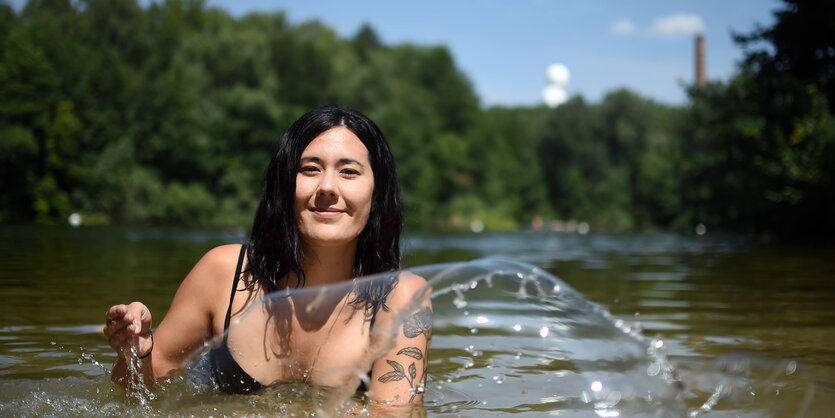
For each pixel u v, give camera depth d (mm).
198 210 31734
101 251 9555
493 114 59875
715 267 7883
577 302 2271
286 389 1875
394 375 1842
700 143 36188
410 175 42750
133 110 32844
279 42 38969
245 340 1919
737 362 2092
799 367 2143
